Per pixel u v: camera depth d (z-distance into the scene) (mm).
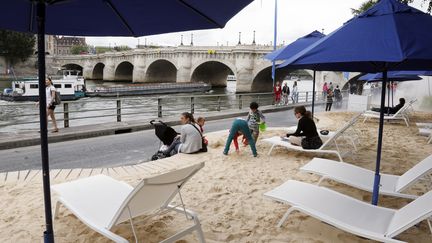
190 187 6051
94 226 3457
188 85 63750
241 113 19188
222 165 7555
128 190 4371
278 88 25188
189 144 8633
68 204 3947
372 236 3480
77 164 8578
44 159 2658
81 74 133250
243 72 64312
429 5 10953
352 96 21156
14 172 6945
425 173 4605
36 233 4250
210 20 2922
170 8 2889
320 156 8422
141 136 12555
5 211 4918
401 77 15242
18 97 44438
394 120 16547
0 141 10297
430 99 32031
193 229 3729
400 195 4746
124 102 47781
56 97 11977
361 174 5449
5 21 3141
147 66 89562
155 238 4105
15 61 109812
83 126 13539
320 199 4246
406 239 4180
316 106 27375
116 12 3102
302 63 3807
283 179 6578
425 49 3213
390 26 3559
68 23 3312
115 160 9031
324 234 4305
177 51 77000
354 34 3705
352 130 11023
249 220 4707
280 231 4383
